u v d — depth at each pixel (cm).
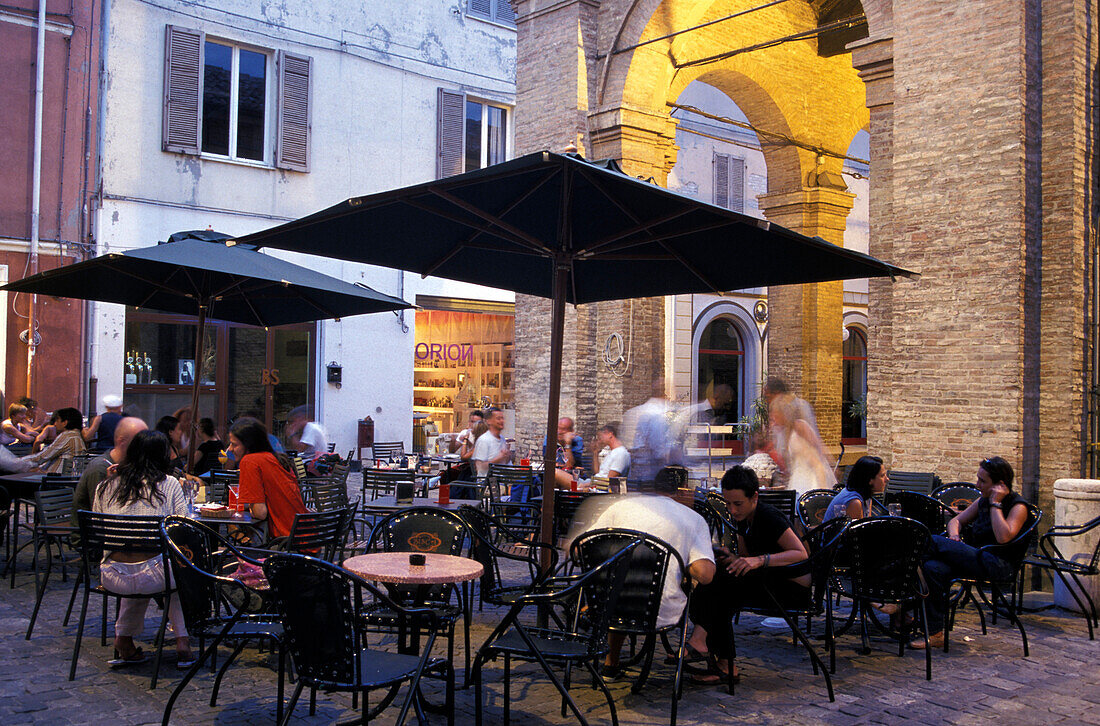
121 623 579
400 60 2053
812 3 1848
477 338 2178
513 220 627
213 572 579
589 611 497
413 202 571
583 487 1037
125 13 1714
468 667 569
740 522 612
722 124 2455
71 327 1636
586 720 509
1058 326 984
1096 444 997
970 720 533
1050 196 989
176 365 1789
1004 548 719
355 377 1988
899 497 812
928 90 1037
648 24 1472
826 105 1906
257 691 548
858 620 775
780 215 1930
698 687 582
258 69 1898
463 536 595
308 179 1941
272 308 1039
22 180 1602
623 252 689
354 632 422
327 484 929
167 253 825
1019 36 967
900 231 1056
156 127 1755
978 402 991
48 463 1031
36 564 700
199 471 1073
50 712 503
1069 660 664
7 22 1581
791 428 980
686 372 2259
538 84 1562
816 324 1967
